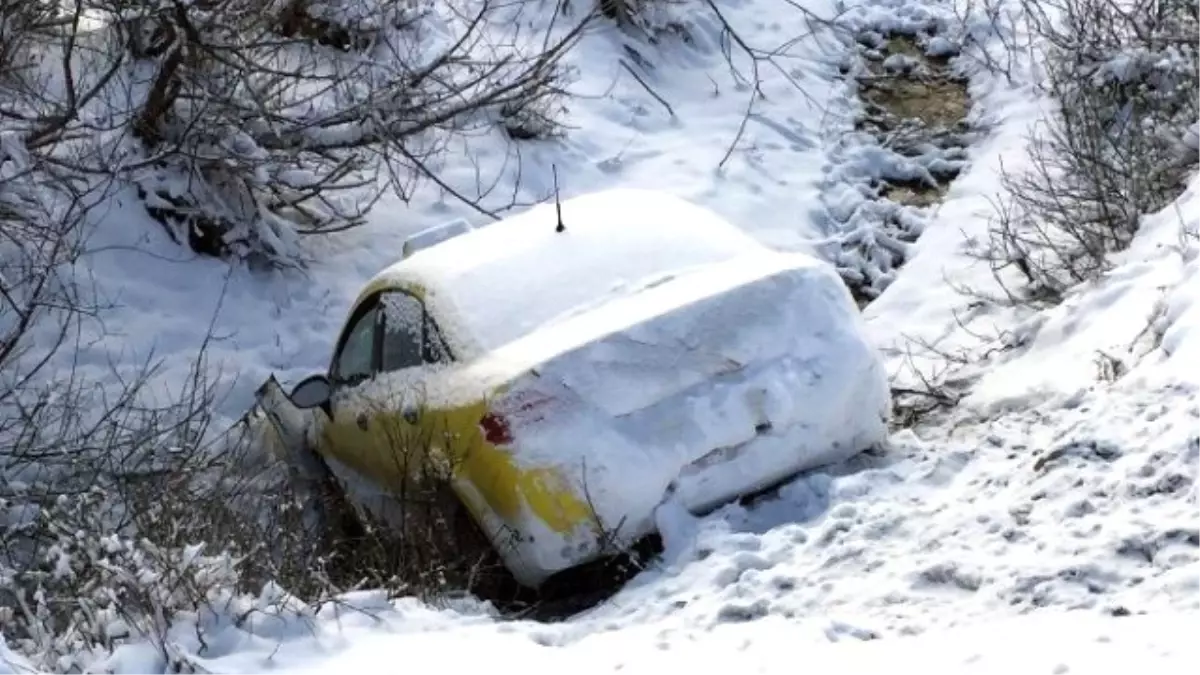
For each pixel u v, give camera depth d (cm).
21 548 773
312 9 1323
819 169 1476
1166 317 849
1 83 1016
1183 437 654
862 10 1828
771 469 732
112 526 735
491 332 744
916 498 708
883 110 1619
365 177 1316
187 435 883
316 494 867
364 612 628
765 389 725
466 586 725
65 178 959
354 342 844
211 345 1089
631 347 709
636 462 698
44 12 1055
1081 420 747
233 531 712
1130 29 1368
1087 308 983
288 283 1178
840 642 536
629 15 1652
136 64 1159
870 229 1335
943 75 1680
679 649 557
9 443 866
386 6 1366
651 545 720
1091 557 575
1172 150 1155
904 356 1088
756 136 1524
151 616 589
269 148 1171
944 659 490
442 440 727
